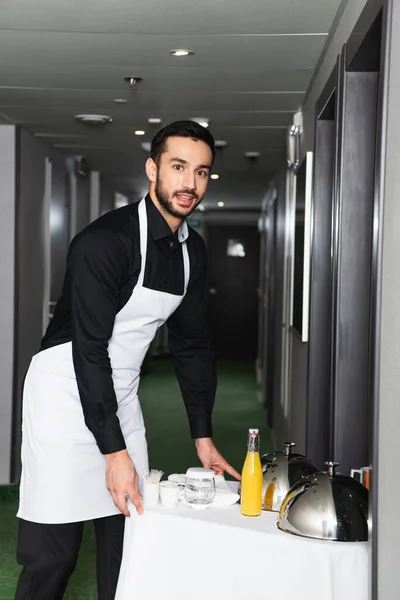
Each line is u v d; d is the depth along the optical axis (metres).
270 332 7.78
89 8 3.02
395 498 1.94
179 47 3.54
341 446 2.99
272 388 7.32
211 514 2.21
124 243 2.36
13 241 5.43
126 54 3.68
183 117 5.19
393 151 1.95
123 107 4.91
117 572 2.57
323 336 3.78
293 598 2.03
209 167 2.32
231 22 3.17
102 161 7.56
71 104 4.83
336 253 2.99
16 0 2.94
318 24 3.18
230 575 2.09
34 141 5.95
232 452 6.43
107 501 2.52
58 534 2.47
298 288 4.36
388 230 1.97
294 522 2.08
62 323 2.48
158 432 7.16
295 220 4.75
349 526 2.05
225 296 14.44
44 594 2.52
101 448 2.33
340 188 2.93
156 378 10.82
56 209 6.63
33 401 2.48
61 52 3.65
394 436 1.94
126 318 2.47
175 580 2.16
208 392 2.72
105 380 2.33
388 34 1.96
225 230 14.36
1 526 4.41
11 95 4.59
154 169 2.38
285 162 6.24
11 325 5.42
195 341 2.71
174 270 2.51
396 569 1.96
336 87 3.06
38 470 2.46
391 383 1.96
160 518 2.19
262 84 4.23
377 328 2.02
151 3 2.95
